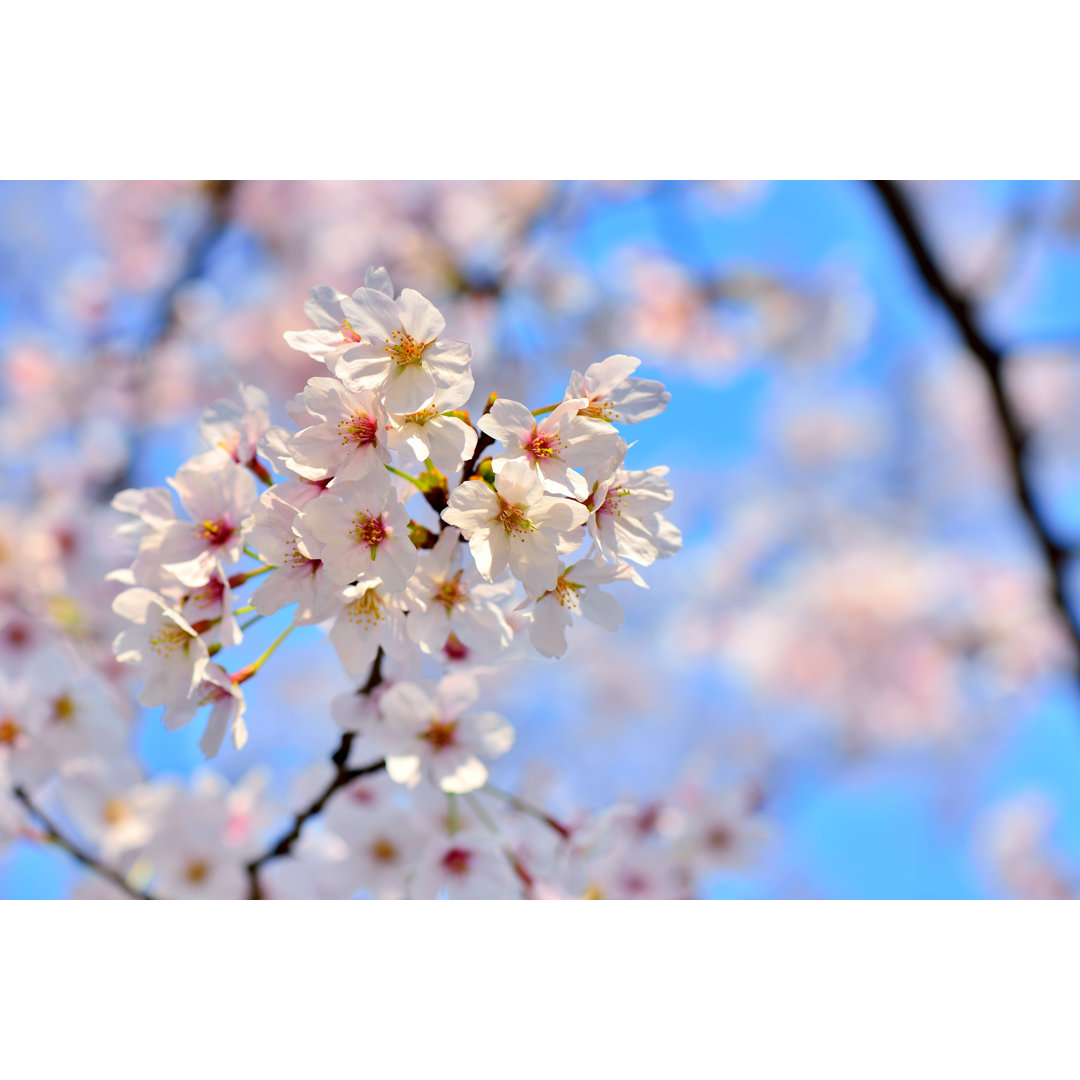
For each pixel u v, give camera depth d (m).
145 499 1.85
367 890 2.36
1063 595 5.52
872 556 8.69
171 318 6.20
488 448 1.66
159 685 1.77
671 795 3.23
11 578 3.72
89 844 2.86
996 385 5.28
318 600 1.65
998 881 7.44
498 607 1.76
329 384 1.58
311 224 6.32
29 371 6.17
